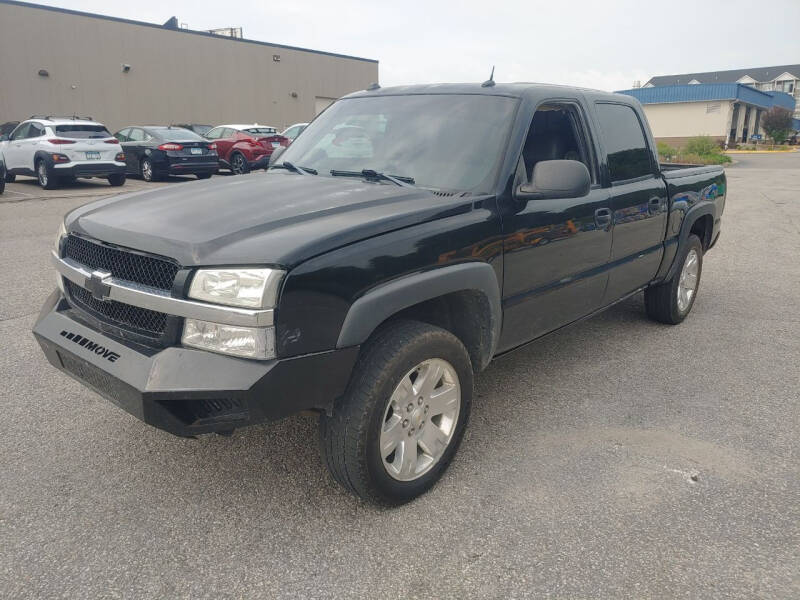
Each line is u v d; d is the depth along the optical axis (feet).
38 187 49.96
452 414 9.50
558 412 12.09
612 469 10.07
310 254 7.52
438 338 8.78
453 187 10.16
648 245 14.53
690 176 16.48
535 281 10.89
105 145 48.44
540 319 11.46
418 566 7.82
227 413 7.60
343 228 8.04
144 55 85.87
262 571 7.71
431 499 9.22
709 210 17.20
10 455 10.21
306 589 7.43
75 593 7.30
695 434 11.27
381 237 8.25
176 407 7.61
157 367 7.50
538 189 9.78
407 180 10.49
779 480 9.80
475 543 8.25
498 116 10.93
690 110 162.40
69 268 9.18
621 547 8.19
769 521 8.76
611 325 17.47
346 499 9.20
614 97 13.97
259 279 7.22
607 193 12.61
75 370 8.78
